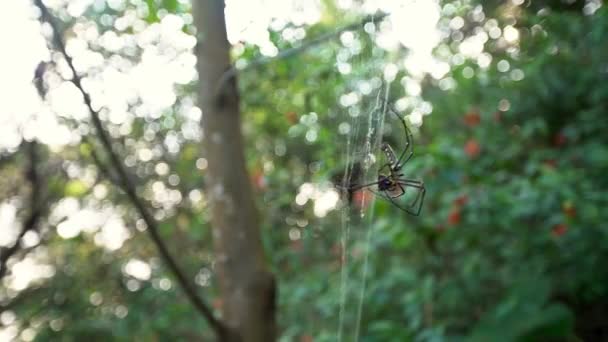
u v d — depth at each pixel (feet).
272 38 10.85
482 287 15.21
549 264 15.10
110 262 18.81
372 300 14.51
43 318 18.28
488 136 16.79
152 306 18.63
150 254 18.39
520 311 13.84
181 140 16.76
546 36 16.63
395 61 13.35
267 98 13.87
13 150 12.66
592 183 15.61
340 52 12.03
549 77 17.67
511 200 14.01
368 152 8.00
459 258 15.38
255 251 9.57
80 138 10.14
